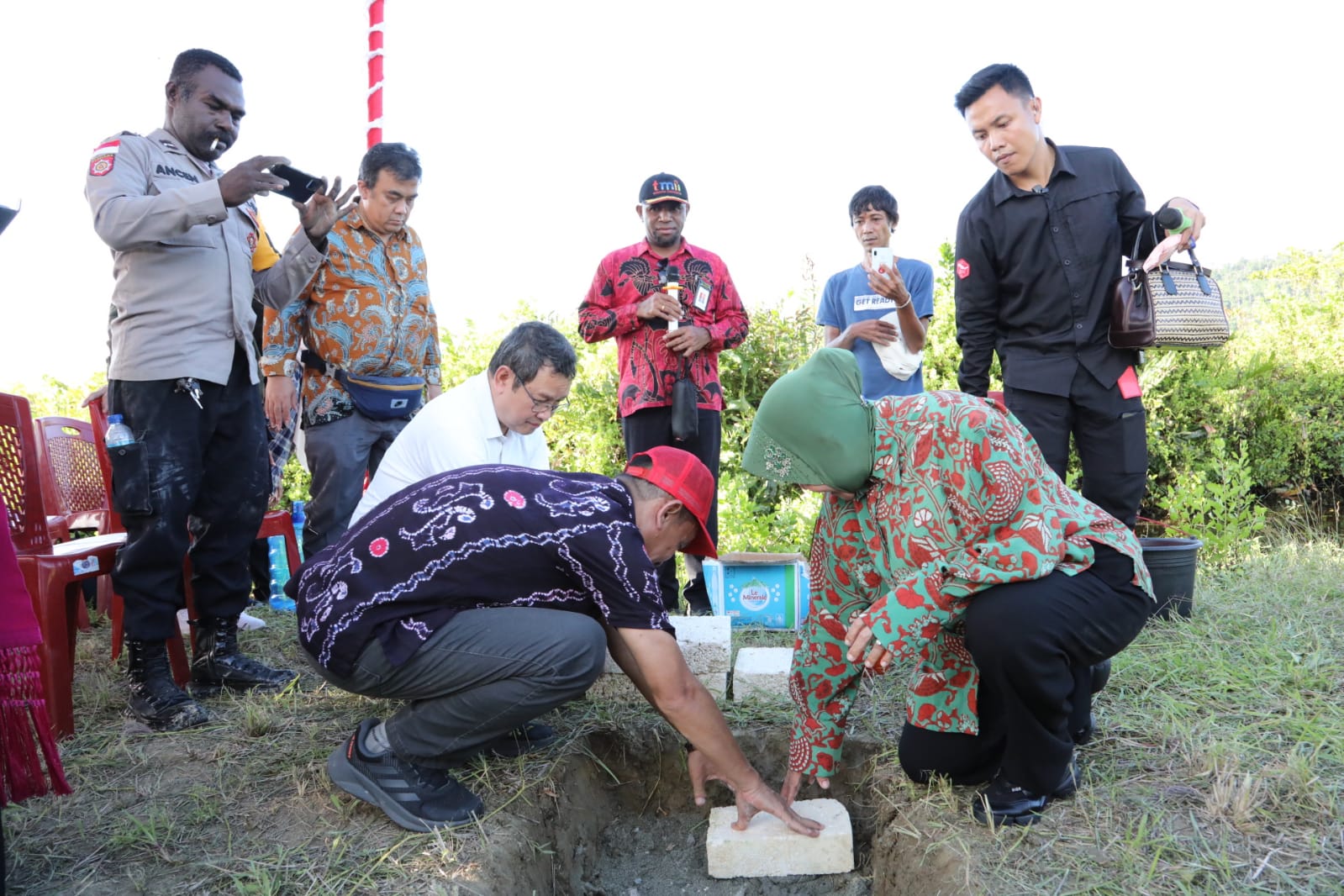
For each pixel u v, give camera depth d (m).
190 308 3.11
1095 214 3.44
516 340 2.80
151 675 3.13
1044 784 2.30
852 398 2.18
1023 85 3.40
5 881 2.14
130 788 2.69
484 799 2.57
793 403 2.15
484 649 2.30
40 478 3.06
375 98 4.91
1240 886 2.02
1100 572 2.25
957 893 2.08
